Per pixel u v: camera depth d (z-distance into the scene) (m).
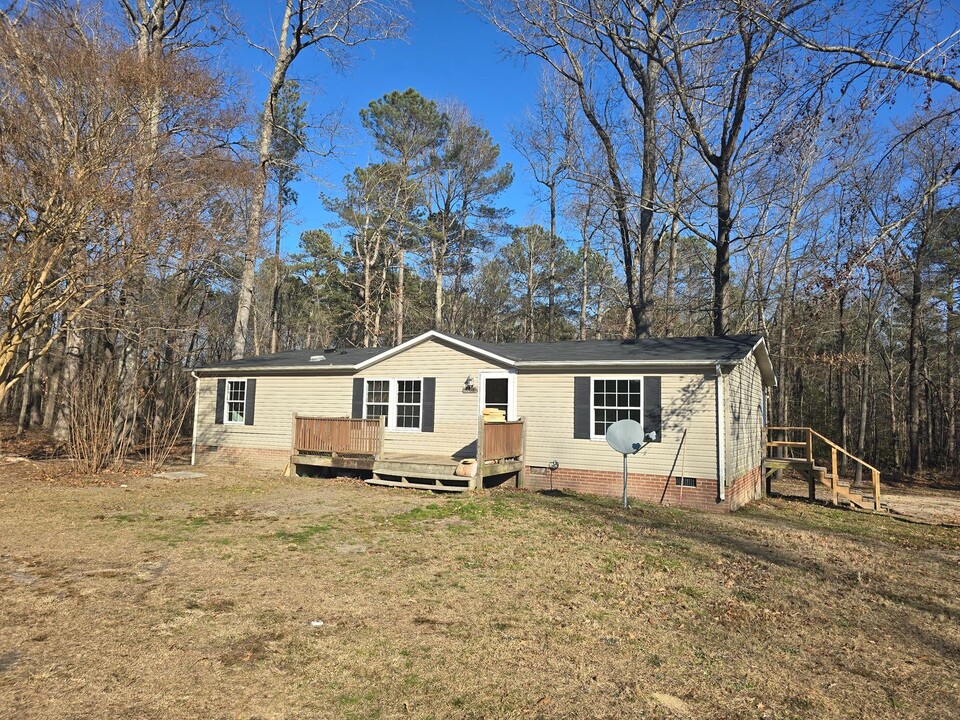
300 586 5.82
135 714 3.41
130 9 19.62
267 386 17.72
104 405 14.58
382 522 9.14
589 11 19.03
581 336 35.50
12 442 23.12
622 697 3.88
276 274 29.77
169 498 10.73
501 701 3.75
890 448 28.95
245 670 4.02
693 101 19.16
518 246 43.66
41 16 13.71
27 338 13.43
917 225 16.39
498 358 14.50
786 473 23.61
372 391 16.42
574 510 10.88
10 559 6.40
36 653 4.11
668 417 12.84
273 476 14.64
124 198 13.38
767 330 23.11
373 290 39.28
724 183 19.08
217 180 15.83
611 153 23.14
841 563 7.91
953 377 28.16
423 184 38.25
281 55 22.25
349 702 3.67
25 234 13.32
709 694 3.98
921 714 3.83
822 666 4.52
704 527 10.00
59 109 13.18
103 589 5.49
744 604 5.95
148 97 14.37
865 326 25.80
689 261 29.30
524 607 5.52
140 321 16.25
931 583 7.12
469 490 12.50
